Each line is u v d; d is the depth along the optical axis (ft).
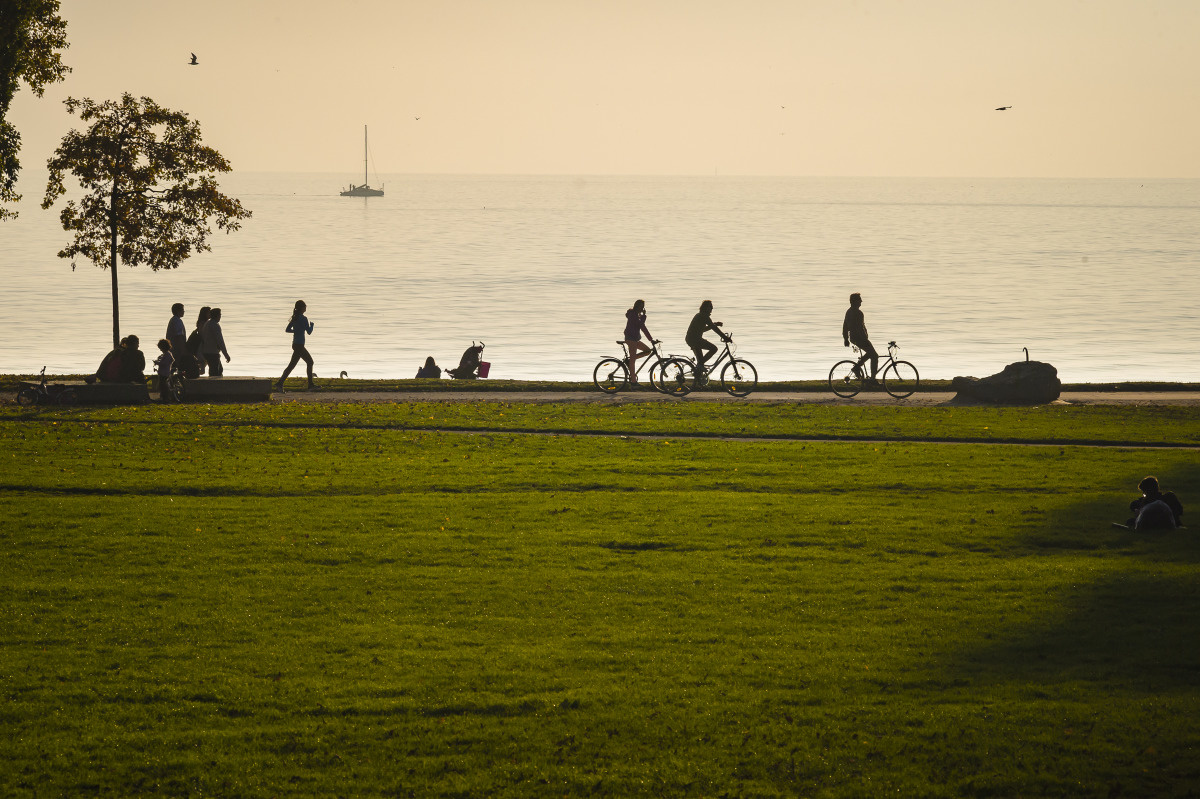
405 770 64.28
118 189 268.62
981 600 94.84
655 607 93.40
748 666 79.77
